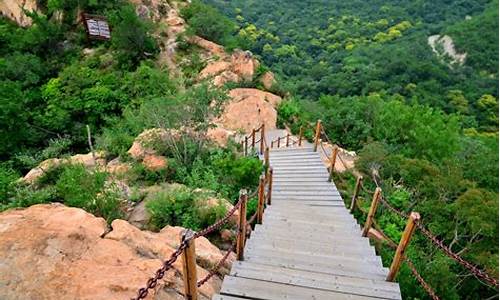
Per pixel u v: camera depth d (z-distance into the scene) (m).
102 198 7.71
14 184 9.38
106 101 20.98
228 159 10.53
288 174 10.94
